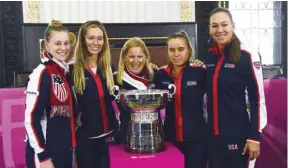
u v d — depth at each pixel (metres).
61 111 1.59
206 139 1.78
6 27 4.20
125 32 4.17
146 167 1.43
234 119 1.66
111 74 1.80
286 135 2.15
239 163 1.68
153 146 1.51
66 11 4.26
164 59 4.19
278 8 4.64
